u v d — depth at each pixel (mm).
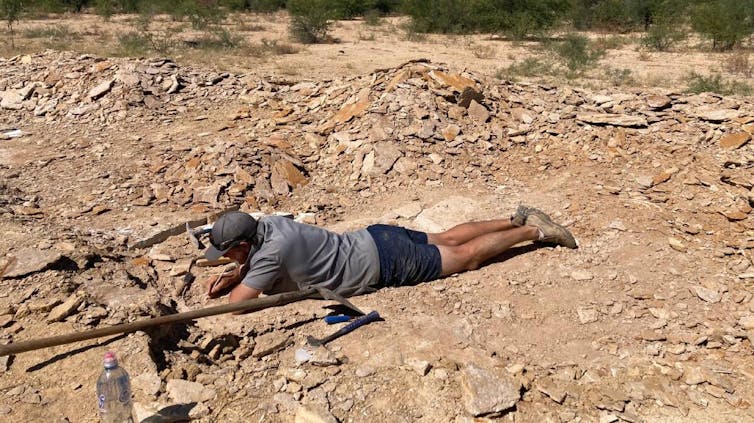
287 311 4160
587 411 3408
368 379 3512
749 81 13039
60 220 5555
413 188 6113
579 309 4254
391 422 3246
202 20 22703
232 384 3490
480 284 4523
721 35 17531
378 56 16719
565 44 16766
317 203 6000
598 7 22547
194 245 4879
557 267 4703
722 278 4508
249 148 6754
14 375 3363
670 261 4719
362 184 6254
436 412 3316
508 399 3361
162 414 3188
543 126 7090
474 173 6328
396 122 6867
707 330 4023
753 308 4184
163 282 4582
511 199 5797
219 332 3902
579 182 6020
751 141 6398
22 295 3949
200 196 6066
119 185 6398
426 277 4523
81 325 3736
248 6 29000
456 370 3596
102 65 9641
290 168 6504
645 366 3727
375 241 4371
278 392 3439
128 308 3936
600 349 3908
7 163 7117
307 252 4141
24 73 9859
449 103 7234
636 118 6906
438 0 22609
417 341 3828
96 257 4574
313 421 3172
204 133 7766
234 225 4023
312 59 15891
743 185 5691
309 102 8469
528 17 20766
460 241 4730
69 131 8203
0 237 4641
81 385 3316
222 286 4355
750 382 3592
